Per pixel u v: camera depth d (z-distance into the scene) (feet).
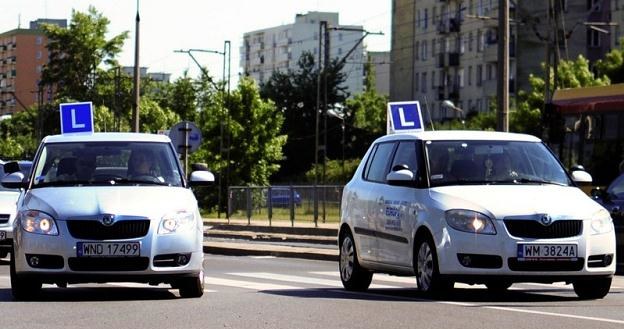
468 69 495.41
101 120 489.67
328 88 545.03
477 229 62.85
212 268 102.37
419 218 66.03
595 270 63.82
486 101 479.82
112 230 62.69
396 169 69.05
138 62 211.20
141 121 516.73
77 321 53.01
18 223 64.23
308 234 201.57
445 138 70.23
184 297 66.33
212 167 359.46
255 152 365.81
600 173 137.28
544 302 64.28
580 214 63.77
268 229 222.07
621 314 57.67
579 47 426.10
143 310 57.98
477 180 67.41
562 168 69.77
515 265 62.54
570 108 143.23
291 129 543.39
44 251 62.69
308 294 70.03
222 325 51.60
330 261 118.42
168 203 64.59
